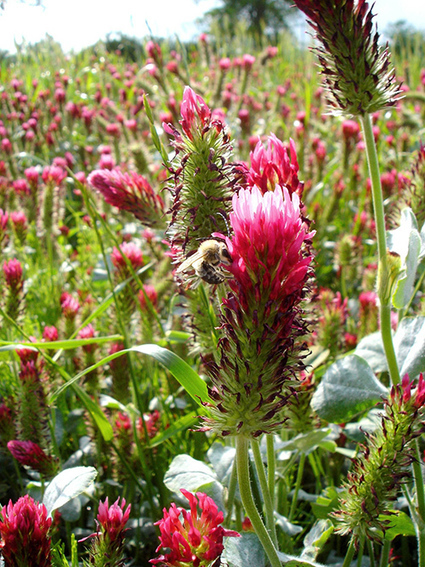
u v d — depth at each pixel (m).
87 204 0.25
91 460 0.28
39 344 0.23
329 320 0.28
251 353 0.13
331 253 0.52
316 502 0.21
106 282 0.44
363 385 0.20
